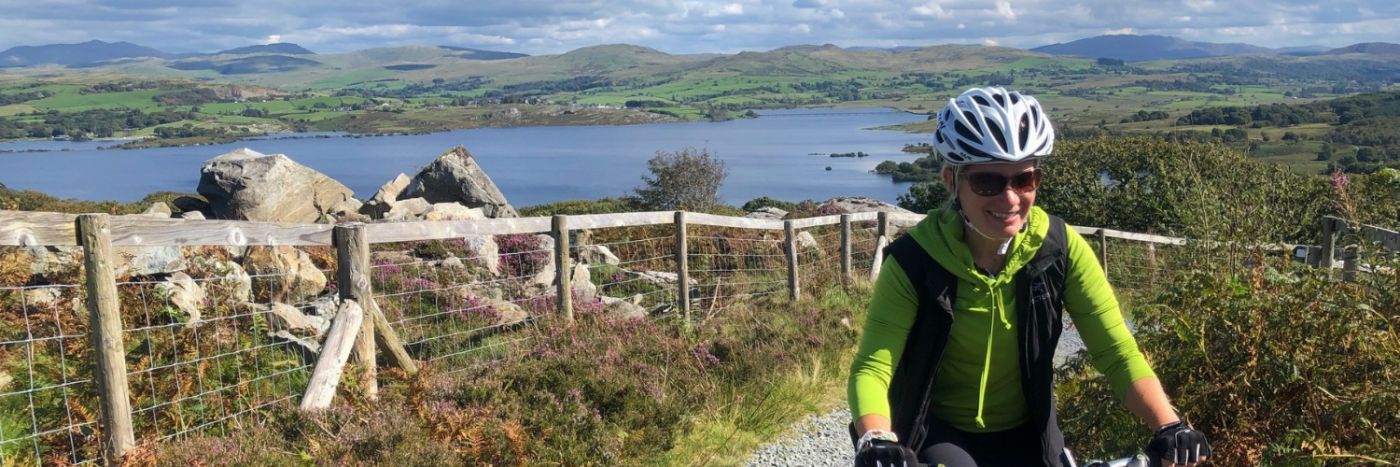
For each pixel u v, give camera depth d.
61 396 5.80
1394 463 3.53
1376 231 7.08
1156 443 2.36
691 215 9.59
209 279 7.89
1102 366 2.57
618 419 6.36
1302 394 4.07
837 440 6.46
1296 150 41.91
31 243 4.83
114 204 17.03
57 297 6.92
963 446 2.63
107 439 5.18
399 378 6.38
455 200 17.17
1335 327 4.01
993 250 2.51
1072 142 24.97
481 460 5.46
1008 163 2.36
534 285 10.42
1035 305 2.52
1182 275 4.75
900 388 2.64
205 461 5.05
